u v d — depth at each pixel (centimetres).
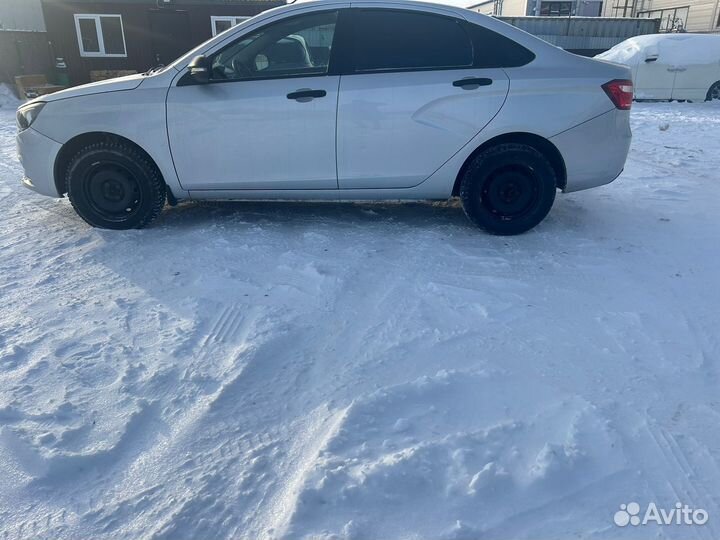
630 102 459
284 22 448
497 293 367
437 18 444
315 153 453
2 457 229
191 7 1748
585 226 496
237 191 473
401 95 439
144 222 482
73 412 255
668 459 226
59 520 204
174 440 240
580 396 262
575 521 200
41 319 338
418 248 442
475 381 272
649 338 313
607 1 3034
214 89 450
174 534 198
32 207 572
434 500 207
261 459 229
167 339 315
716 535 194
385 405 255
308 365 291
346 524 198
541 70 444
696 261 419
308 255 428
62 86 1748
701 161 782
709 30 2516
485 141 448
